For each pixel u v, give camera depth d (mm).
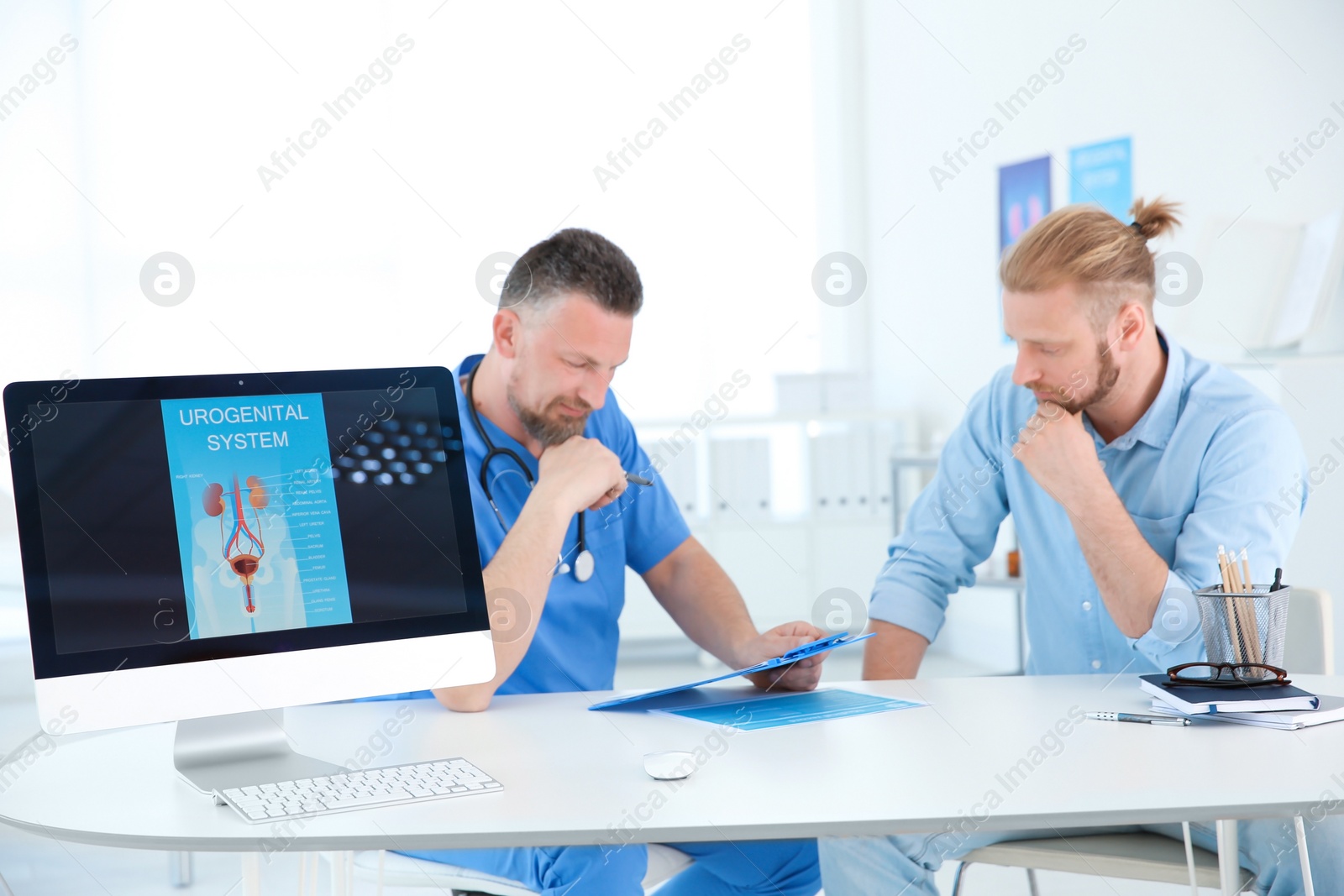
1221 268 2883
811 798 998
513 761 1152
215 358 4988
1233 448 1646
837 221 5477
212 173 4973
